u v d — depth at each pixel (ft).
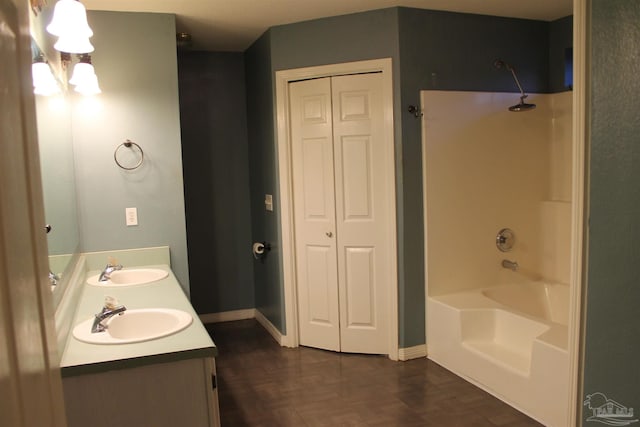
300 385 10.68
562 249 12.52
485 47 11.93
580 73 5.84
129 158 10.55
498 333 10.77
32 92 2.48
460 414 9.24
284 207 12.46
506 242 12.45
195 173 14.76
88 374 5.37
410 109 11.27
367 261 11.93
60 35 6.62
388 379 10.81
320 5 10.67
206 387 5.78
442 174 11.68
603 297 5.23
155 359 5.52
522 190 12.66
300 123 12.21
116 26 10.38
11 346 1.77
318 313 12.57
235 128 14.99
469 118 11.84
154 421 5.65
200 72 14.61
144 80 10.58
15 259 1.92
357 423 9.06
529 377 8.98
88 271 10.23
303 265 12.63
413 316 11.78
